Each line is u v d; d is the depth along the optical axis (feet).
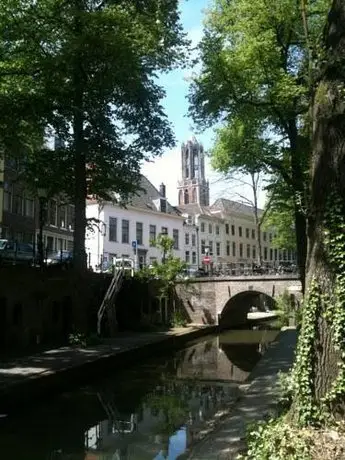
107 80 56.44
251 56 54.60
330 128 18.25
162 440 30.35
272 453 15.71
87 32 52.01
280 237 126.82
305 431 16.44
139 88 60.34
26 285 59.57
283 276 101.55
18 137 58.85
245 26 56.18
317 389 17.54
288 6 53.31
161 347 71.31
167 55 63.26
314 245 18.42
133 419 35.24
